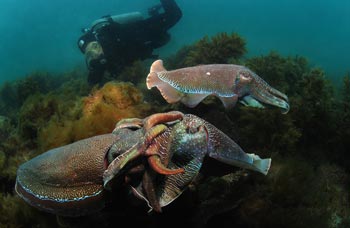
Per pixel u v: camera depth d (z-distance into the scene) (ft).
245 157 2.59
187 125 2.38
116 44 8.27
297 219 3.34
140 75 8.38
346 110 5.19
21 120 4.85
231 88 3.18
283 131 4.42
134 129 2.69
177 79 3.17
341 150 4.87
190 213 2.76
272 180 3.60
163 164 2.21
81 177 2.33
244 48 6.83
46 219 3.14
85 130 3.69
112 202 2.44
